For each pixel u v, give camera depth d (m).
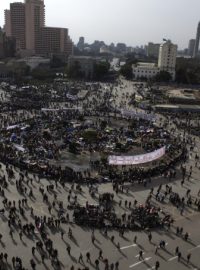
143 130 108.00
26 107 132.00
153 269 46.00
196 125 122.25
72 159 83.19
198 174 77.56
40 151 84.56
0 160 78.56
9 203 59.50
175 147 93.50
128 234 53.19
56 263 45.75
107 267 44.69
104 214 57.34
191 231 55.22
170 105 149.00
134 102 154.75
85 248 49.31
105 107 140.88
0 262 45.47
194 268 46.75
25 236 51.34
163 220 56.75
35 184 68.06
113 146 91.31
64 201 61.97
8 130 99.25
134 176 72.56
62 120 113.69
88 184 69.06
